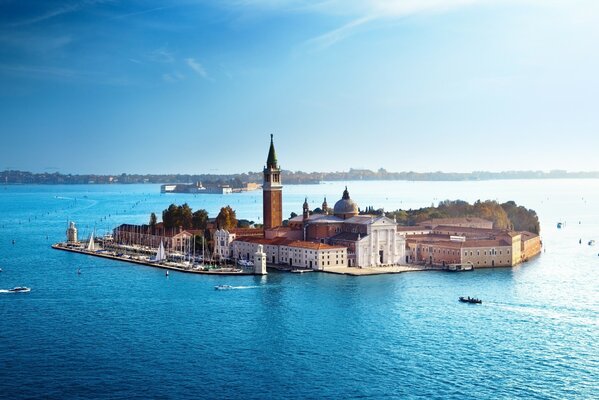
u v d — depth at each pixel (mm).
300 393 184000
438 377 196625
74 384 188875
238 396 181625
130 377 194875
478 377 196875
